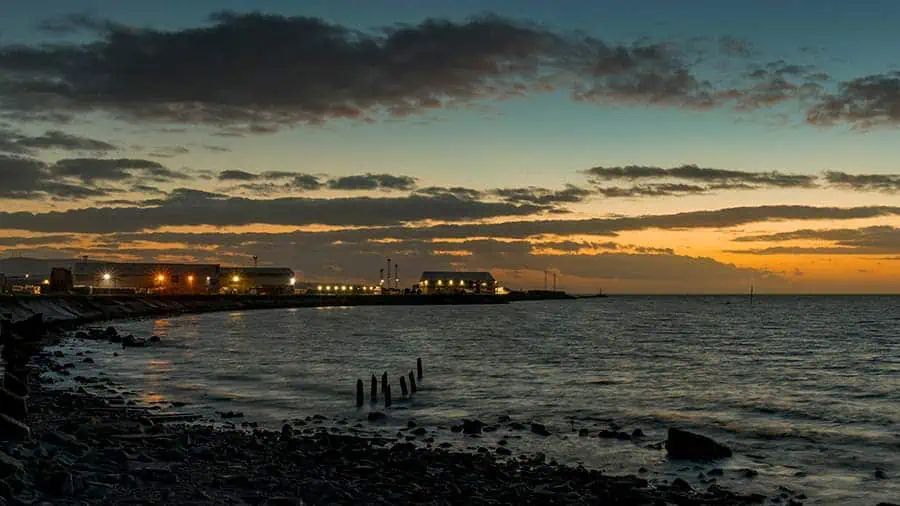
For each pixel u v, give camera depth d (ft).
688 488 68.85
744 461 81.97
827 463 81.35
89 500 45.16
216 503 47.39
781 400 128.67
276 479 57.57
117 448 62.23
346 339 273.75
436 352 221.25
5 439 58.18
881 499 67.00
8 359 140.46
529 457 81.51
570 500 60.59
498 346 248.73
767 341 290.76
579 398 129.29
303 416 107.96
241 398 123.65
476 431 97.09
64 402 100.73
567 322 456.86
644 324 439.22
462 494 60.23
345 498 54.08
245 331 318.04
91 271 586.45
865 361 207.21
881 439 94.48
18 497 42.98
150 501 46.09
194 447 70.13
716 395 134.41
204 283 629.51
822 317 570.05
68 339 238.48
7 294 340.80
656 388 143.64
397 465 70.49
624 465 79.61
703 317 564.30
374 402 121.90
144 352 207.31
